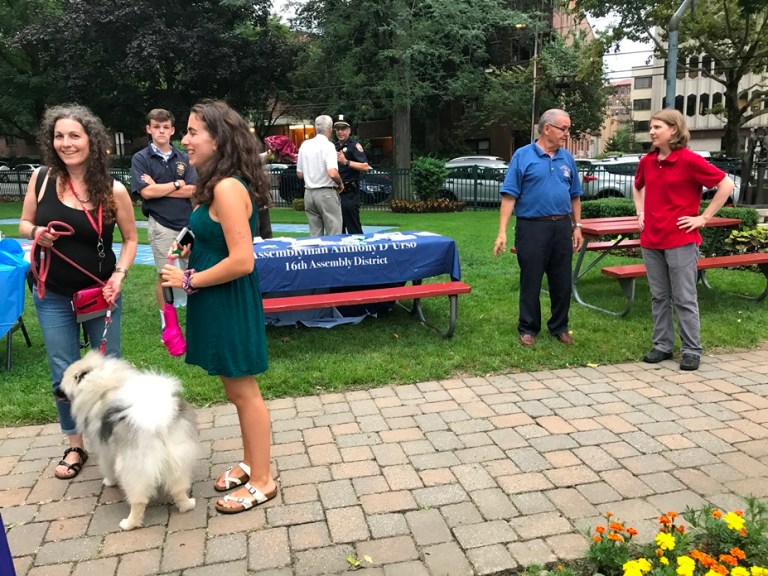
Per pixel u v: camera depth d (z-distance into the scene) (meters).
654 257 4.79
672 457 3.33
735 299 6.64
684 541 2.35
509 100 27.02
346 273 5.26
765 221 10.33
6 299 4.51
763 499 2.90
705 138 56.41
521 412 3.95
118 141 30.38
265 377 4.48
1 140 57.78
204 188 2.57
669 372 4.63
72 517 2.89
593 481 3.11
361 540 2.67
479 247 10.14
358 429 3.75
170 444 2.69
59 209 3.05
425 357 4.89
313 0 23.53
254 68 27.47
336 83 25.23
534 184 4.95
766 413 3.87
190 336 2.78
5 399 4.18
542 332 5.52
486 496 2.99
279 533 2.73
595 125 30.61
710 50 25.61
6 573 1.87
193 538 2.71
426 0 21.06
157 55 24.61
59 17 26.72
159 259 5.49
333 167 6.97
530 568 2.41
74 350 3.30
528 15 22.72
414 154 30.70
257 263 4.96
